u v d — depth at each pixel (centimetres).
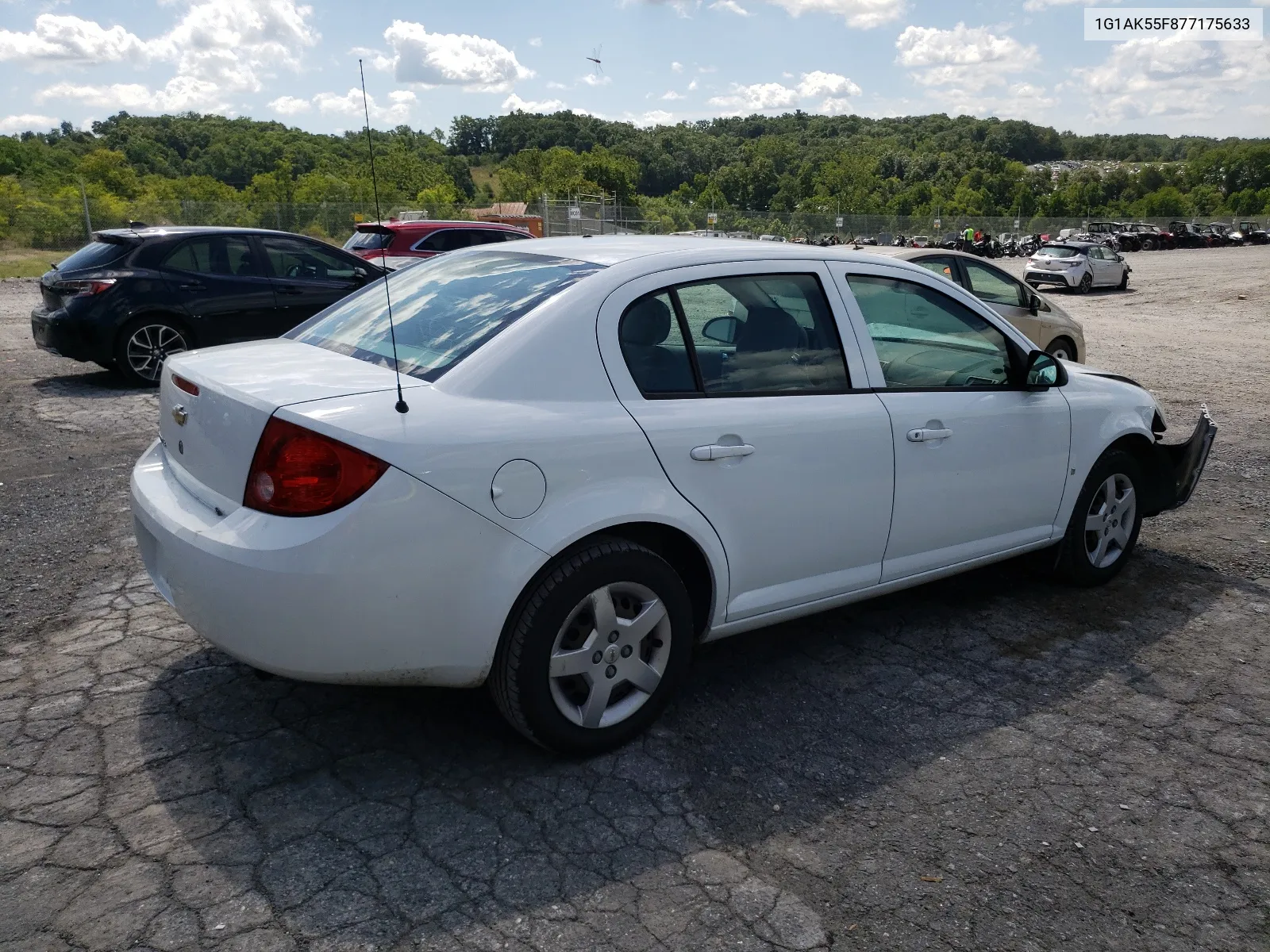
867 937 240
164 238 959
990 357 419
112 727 324
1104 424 461
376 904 244
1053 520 450
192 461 302
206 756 308
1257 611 458
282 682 357
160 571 307
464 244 1503
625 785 300
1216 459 768
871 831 282
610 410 302
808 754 323
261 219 3052
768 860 268
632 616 315
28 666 366
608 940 234
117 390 938
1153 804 301
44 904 241
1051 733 342
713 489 321
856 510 363
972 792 304
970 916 249
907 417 374
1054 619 443
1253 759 329
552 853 266
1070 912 252
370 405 273
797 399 346
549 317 302
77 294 917
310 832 272
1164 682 383
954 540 405
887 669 389
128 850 262
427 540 268
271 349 341
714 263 342
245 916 238
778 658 396
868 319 377
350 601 263
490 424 280
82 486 603
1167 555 535
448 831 274
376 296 374
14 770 298
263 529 267
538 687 293
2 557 477
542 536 284
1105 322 1964
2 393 915
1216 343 1620
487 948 230
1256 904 258
